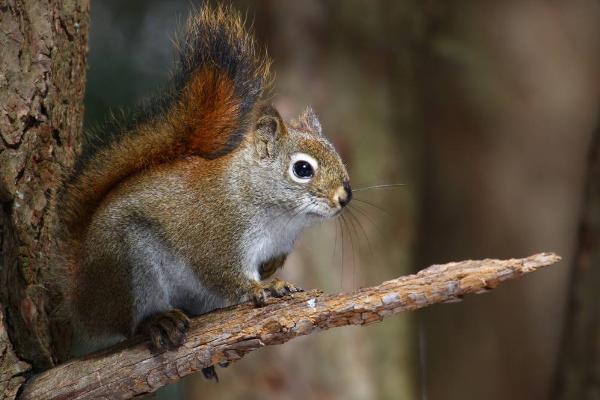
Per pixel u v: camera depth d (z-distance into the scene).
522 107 18.73
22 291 7.79
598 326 11.59
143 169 8.38
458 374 18.81
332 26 13.99
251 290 8.40
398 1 14.76
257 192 8.63
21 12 7.82
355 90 13.98
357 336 13.43
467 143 19.00
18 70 7.81
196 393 13.52
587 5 18.66
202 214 8.31
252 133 8.79
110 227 7.96
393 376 13.58
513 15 18.45
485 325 18.88
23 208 7.86
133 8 15.91
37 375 7.44
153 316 7.68
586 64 18.67
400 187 14.20
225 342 7.10
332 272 13.31
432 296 6.70
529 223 18.80
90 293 7.99
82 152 8.52
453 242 18.95
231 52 8.54
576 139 18.69
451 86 18.62
